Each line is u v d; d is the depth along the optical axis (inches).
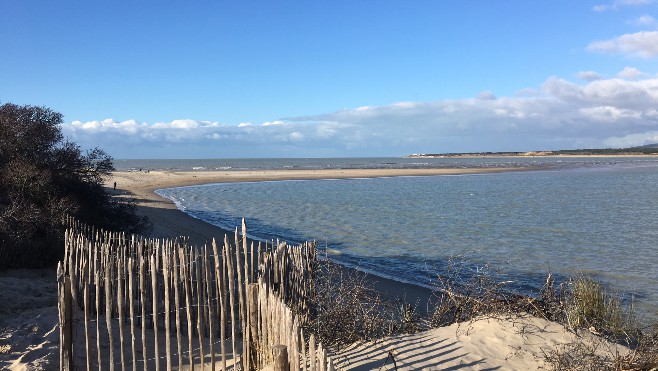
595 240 783.1
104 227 576.1
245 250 255.3
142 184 1830.7
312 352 158.7
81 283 316.5
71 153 601.9
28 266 434.9
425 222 983.0
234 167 4101.9
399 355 234.5
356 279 374.6
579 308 315.9
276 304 198.4
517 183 2087.8
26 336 269.9
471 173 2869.1
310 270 316.8
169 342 228.4
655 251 694.5
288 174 2684.5
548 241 777.6
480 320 279.0
